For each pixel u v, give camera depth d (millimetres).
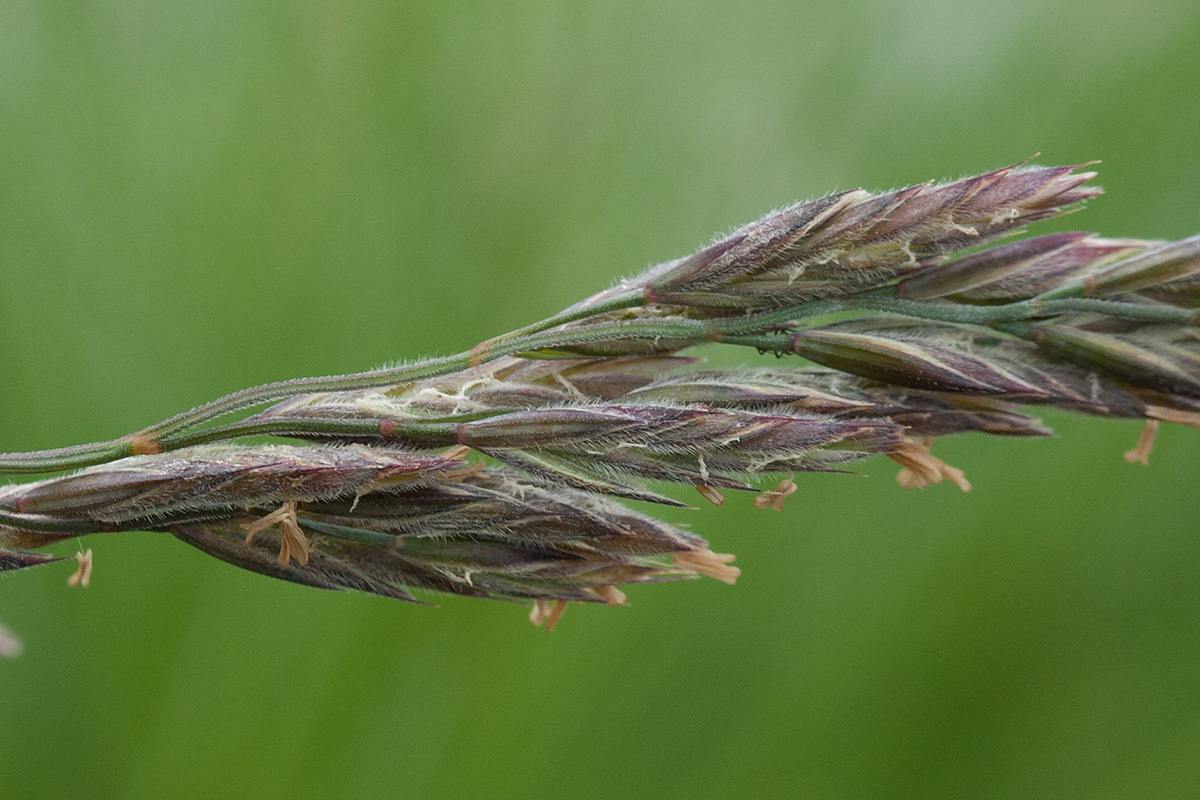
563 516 78
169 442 78
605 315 80
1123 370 78
